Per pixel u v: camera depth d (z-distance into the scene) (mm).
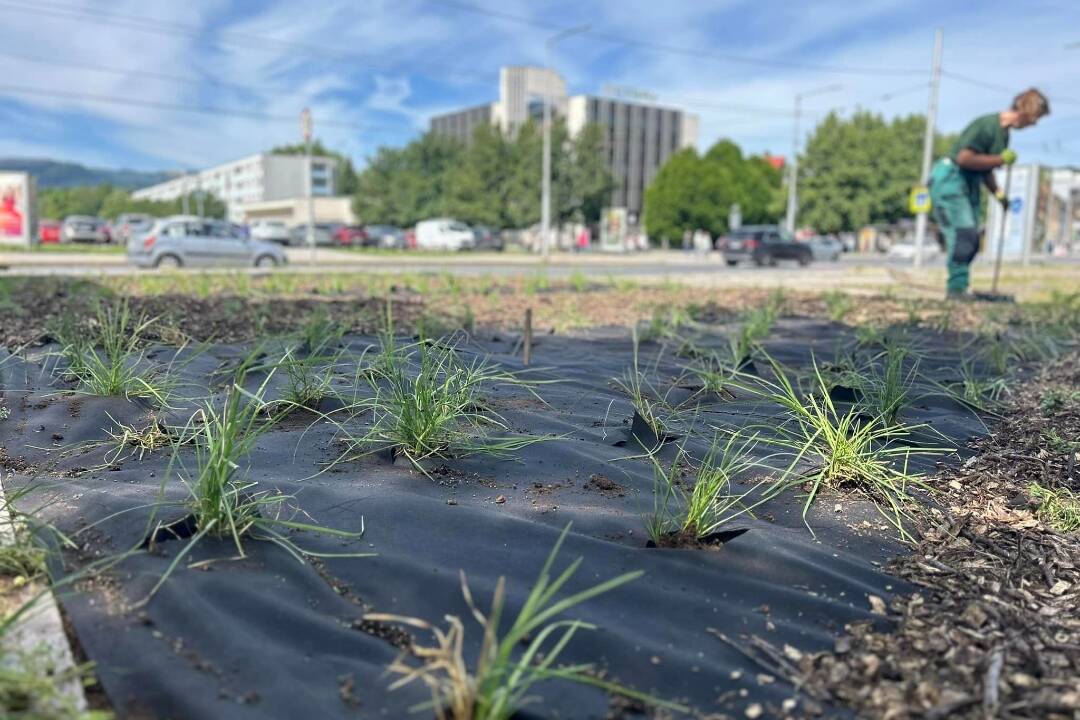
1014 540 3035
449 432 3717
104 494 2996
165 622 2203
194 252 21234
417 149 61781
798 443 3676
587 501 3207
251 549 2635
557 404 4781
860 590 2564
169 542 2639
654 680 2062
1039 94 10477
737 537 2873
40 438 3803
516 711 1885
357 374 4320
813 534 3020
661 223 56000
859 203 58500
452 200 53438
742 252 31312
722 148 65250
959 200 11297
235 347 6223
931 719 1925
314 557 2631
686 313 8867
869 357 6199
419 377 3688
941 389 5250
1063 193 55719
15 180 33125
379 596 2424
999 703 1988
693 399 4957
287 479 3301
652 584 2531
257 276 15438
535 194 50094
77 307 8328
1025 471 3789
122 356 4551
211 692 1912
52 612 2199
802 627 2336
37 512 2811
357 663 2057
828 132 59625
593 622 2291
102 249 33344
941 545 2980
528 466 3602
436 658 2104
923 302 11070
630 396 5020
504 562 2633
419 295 12031
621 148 89938
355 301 9938
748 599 2477
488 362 5902
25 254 28203
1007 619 2414
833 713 1954
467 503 3125
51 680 1827
